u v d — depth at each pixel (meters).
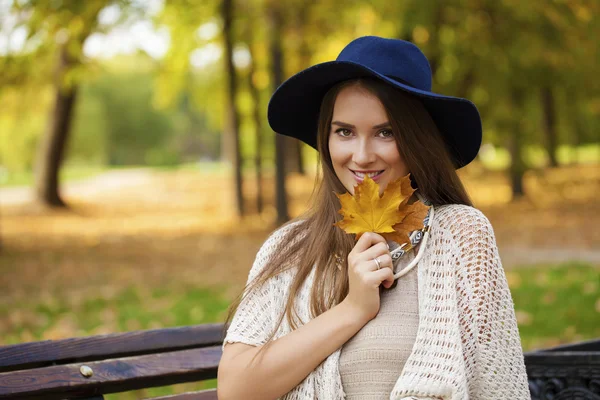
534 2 13.81
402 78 1.83
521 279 9.30
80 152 54.34
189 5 14.82
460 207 1.84
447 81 15.38
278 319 1.86
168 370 2.44
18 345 2.26
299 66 17.03
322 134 1.91
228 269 10.88
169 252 12.95
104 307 8.12
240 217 17.22
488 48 14.64
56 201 21.16
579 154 39.38
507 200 20.08
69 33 12.28
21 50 12.72
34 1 11.36
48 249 13.57
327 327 1.73
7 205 21.39
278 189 15.27
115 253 12.96
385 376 1.71
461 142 2.00
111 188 29.23
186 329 2.57
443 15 13.25
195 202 22.98
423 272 1.77
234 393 1.76
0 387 2.13
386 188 1.74
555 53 15.90
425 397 1.65
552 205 18.73
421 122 1.84
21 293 9.08
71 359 2.34
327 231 1.89
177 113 65.50
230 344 1.85
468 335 1.72
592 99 21.61
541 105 24.27
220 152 72.50
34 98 20.11
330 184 1.93
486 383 1.72
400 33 12.73
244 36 15.83
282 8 13.67
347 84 1.83
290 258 1.92
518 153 19.88
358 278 1.73
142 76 61.19
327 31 15.41
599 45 15.86
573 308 7.38
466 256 1.77
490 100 16.66
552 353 2.73
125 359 2.39
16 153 39.75
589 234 13.72
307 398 1.73
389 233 1.77
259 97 18.61
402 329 1.73
